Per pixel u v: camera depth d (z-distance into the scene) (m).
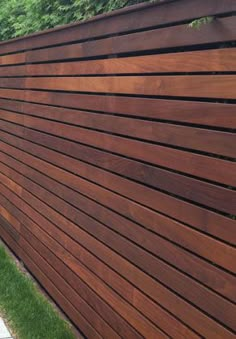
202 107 2.35
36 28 5.17
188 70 2.45
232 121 2.17
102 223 3.37
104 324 3.38
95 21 3.38
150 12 2.73
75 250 3.82
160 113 2.68
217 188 2.27
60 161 4.05
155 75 2.73
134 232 2.97
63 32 3.92
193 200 2.43
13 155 5.37
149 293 2.82
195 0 2.37
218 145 2.25
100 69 3.33
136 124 2.92
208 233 2.34
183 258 2.51
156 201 2.74
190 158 2.45
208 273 2.33
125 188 3.06
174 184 2.57
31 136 4.75
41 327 3.99
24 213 5.05
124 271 3.09
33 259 4.82
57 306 4.38
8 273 5.05
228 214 2.24
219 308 2.26
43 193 4.46
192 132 2.42
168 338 2.66
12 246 5.53
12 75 5.30
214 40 2.26
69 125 3.86
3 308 4.36
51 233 4.31
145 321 2.87
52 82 4.16
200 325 2.39
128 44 2.98
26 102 4.87
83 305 3.71
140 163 2.89
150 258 2.80
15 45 5.17
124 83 3.03
